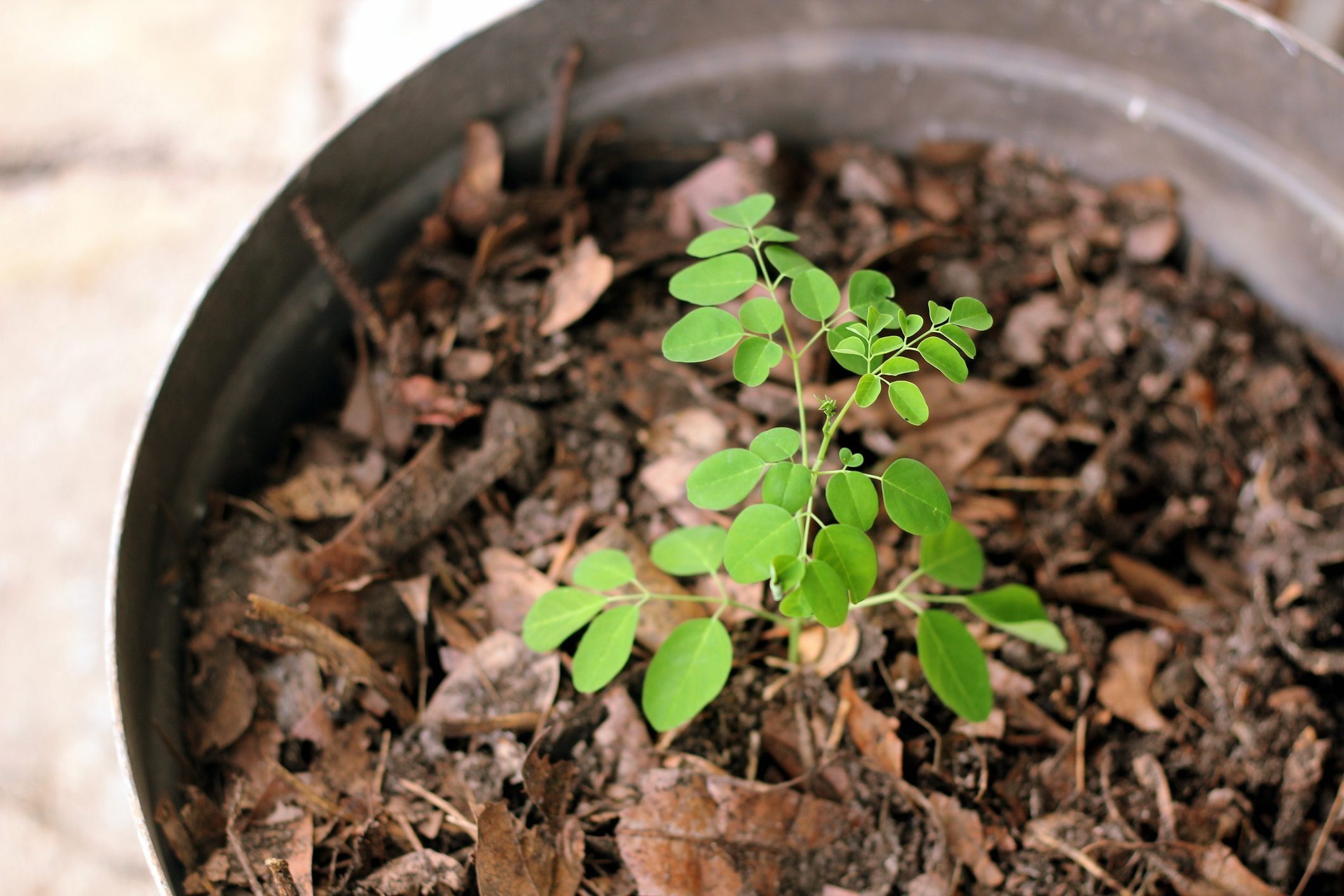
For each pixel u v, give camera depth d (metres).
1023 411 0.50
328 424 0.50
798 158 0.54
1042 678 0.46
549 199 0.51
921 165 0.54
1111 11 0.49
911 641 0.46
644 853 0.43
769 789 0.44
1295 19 0.58
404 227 0.50
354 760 0.45
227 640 0.46
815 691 0.46
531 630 0.44
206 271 0.66
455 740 0.45
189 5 0.75
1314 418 0.50
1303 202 0.50
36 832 0.56
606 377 0.49
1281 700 0.46
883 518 0.48
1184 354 0.51
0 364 0.63
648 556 0.47
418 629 0.47
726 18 0.51
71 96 0.72
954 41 0.52
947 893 0.43
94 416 0.62
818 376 0.49
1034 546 0.48
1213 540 0.49
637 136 0.53
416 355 0.49
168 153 0.70
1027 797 0.45
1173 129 0.51
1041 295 0.52
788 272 0.42
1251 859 0.45
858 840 0.44
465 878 0.44
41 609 0.59
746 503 0.47
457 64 0.48
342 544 0.46
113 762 0.57
